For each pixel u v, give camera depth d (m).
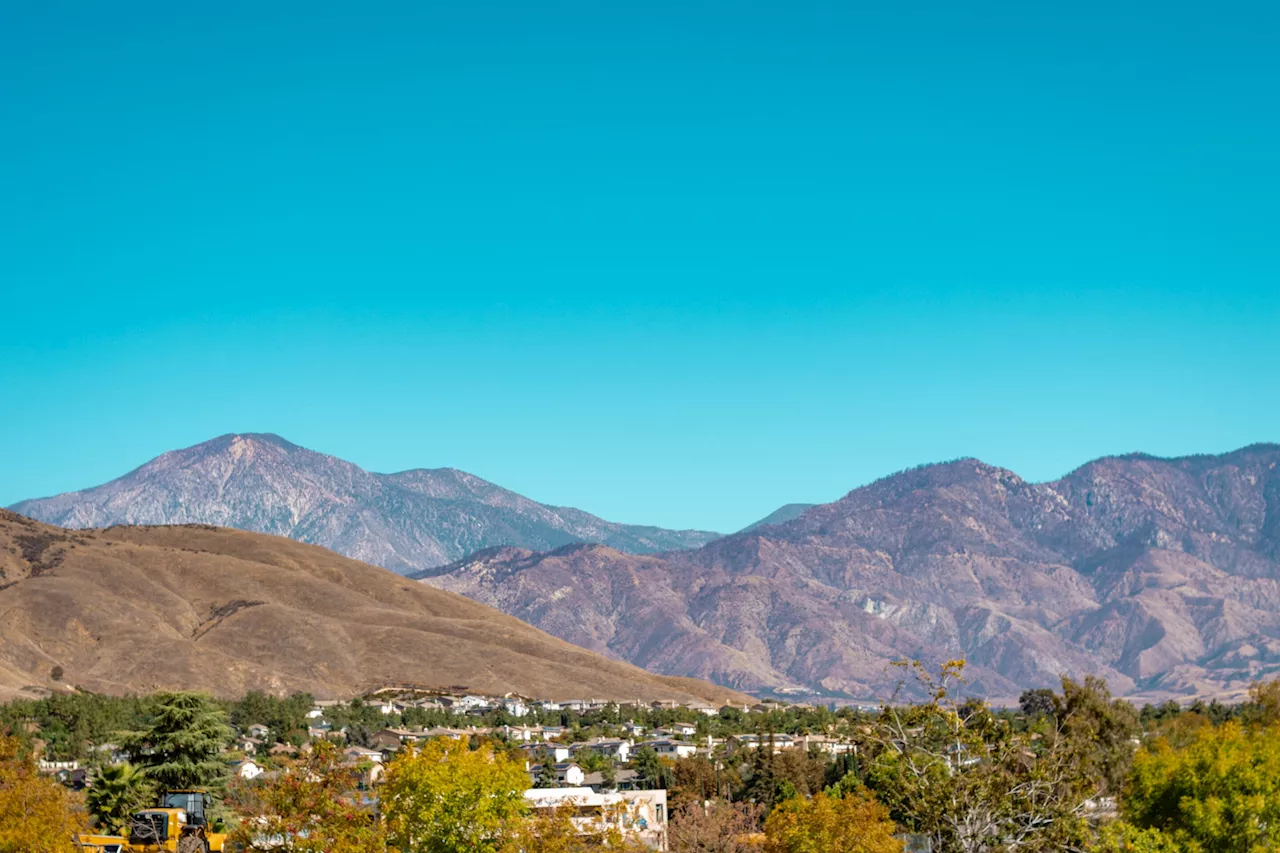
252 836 56.28
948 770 51.88
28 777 79.00
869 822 72.06
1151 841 68.50
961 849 50.84
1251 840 69.38
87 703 196.38
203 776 99.19
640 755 196.88
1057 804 51.94
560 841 60.38
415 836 59.31
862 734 53.03
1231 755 72.69
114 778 95.56
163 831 59.12
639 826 98.50
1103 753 95.12
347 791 58.06
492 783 60.31
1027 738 53.59
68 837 63.81
